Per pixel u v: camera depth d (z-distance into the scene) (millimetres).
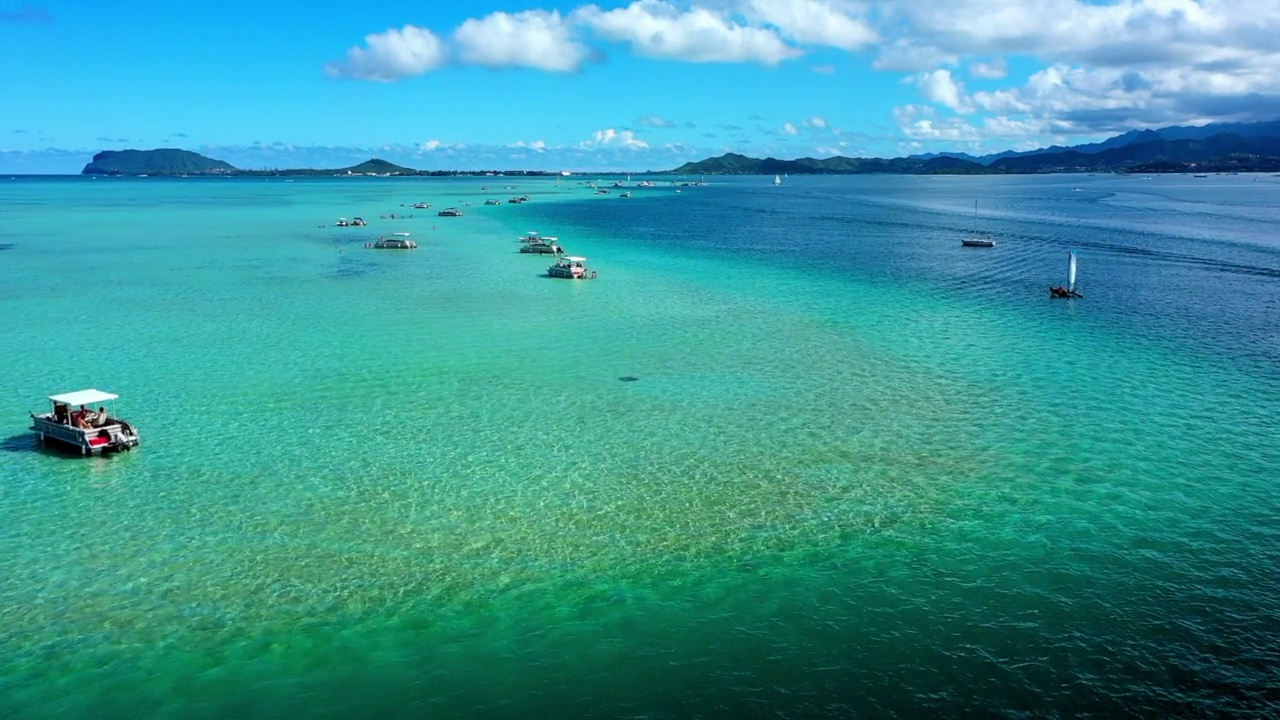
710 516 29891
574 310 65812
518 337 56438
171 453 35625
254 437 37469
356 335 56812
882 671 21266
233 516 29844
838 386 45312
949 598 24500
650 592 24984
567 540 28125
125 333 57281
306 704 20297
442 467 34156
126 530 28812
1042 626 23062
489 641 22688
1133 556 26828
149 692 20766
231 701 20422
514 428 38781
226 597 24781
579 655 22062
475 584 25469
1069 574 25766
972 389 44656
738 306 67625
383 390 44406
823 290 75250
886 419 40000
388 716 19844
